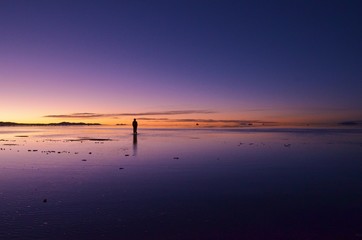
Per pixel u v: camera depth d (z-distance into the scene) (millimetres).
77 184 12344
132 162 17938
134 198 10344
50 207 9414
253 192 11094
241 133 55625
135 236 7352
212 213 8898
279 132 60000
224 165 16859
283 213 8898
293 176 13844
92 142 32656
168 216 8656
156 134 51594
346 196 10586
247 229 7746
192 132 61250
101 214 8805
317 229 7730
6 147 27188
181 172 14836
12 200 10133
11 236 7324
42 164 17312
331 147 26859
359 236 7312
